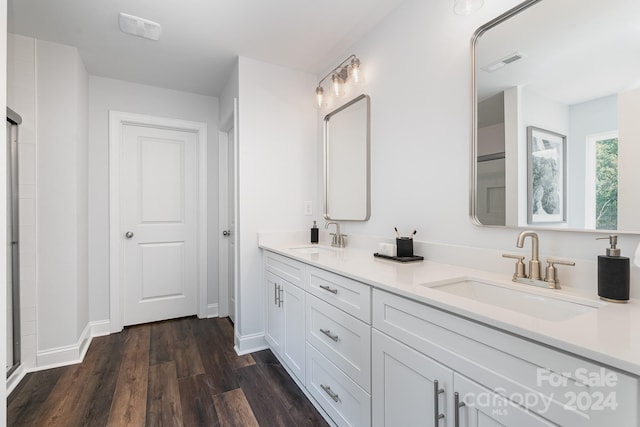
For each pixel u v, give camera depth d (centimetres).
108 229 266
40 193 205
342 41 210
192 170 308
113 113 267
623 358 52
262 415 155
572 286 102
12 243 192
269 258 221
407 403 99
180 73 258
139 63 240
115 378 191
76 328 215
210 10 175
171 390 178
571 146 103
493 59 127
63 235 212
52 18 182
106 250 266
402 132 173
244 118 231
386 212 185
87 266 253
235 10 175
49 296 207
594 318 72
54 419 152
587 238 100
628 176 90
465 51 138
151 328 277
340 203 230
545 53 110
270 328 219
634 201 89
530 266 107
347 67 210
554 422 62
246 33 199
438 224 151
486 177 129
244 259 233
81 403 165
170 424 149
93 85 262
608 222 95
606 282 87
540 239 112
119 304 270
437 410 85
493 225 127
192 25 190
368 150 200
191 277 308
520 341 68
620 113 92
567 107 104
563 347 59
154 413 157
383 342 109
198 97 304
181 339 252
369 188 199
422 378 93
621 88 92
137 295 284
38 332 204
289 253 188
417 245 161
